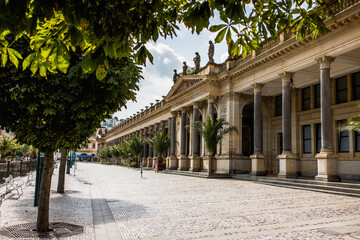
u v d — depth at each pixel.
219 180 28.05
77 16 3.23
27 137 8.05
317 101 29.03
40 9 3.18
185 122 42.81
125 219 10.66
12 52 3.82
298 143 30.50
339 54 20.91
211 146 31.23
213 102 34.88
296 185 20.88
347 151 25.53
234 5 3.32
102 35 3.54
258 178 25.89
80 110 7.96
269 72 27.31
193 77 37.56
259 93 29.12
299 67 23.94
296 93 31.12
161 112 56.28
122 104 8.63
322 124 20.95
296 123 30.73
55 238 7.95
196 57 41.06
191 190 19.72
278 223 9.80
